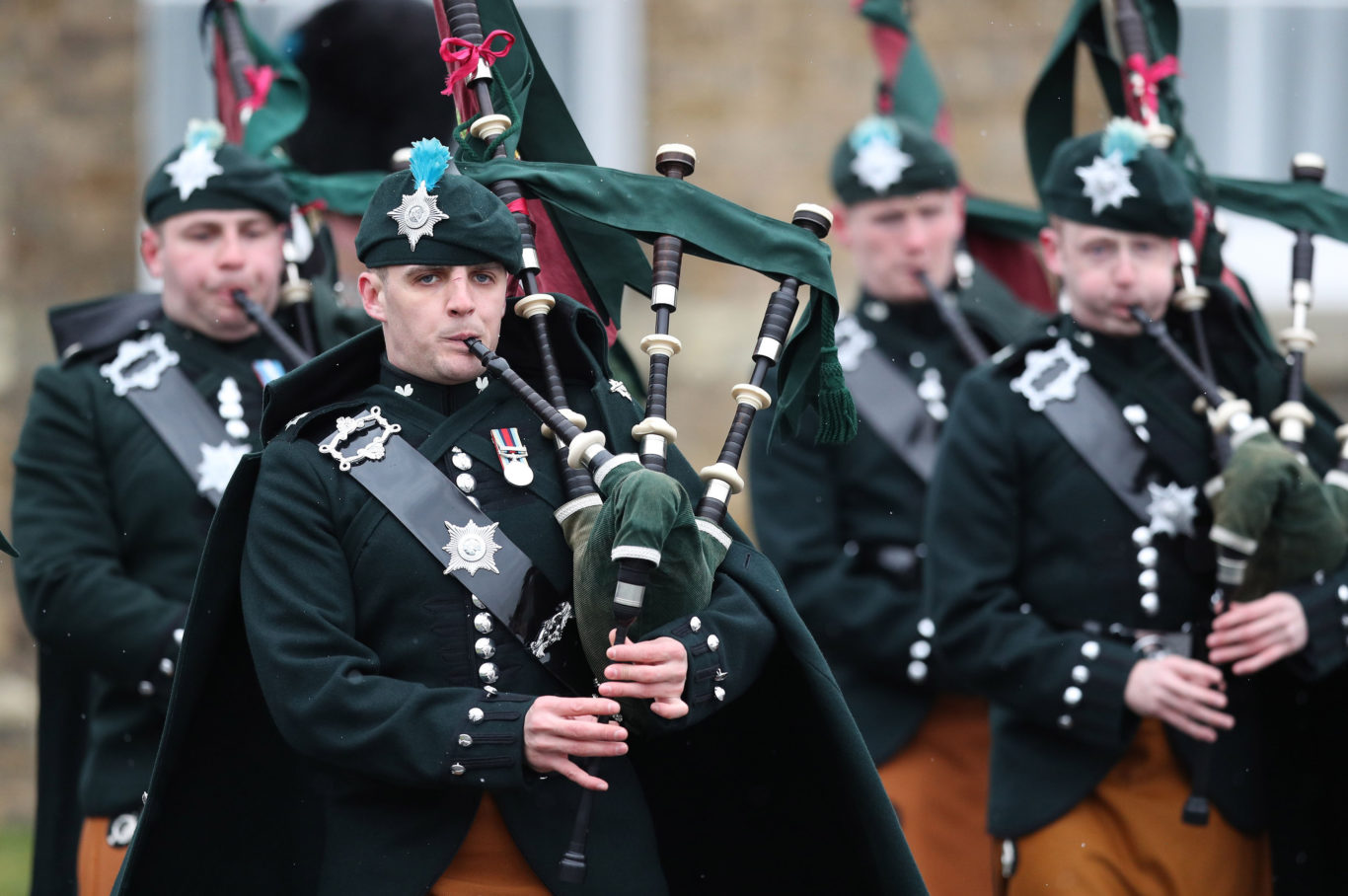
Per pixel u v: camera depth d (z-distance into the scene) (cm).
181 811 1438
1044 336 1939
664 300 1411
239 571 1395
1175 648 1855
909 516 2262
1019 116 3331
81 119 3409
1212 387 1848
